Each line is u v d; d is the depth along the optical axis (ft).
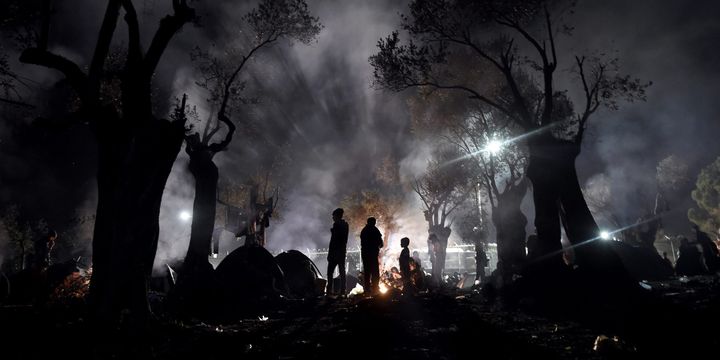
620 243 62.75
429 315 34.01
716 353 17.61
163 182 27.20
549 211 43.86
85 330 23.71
